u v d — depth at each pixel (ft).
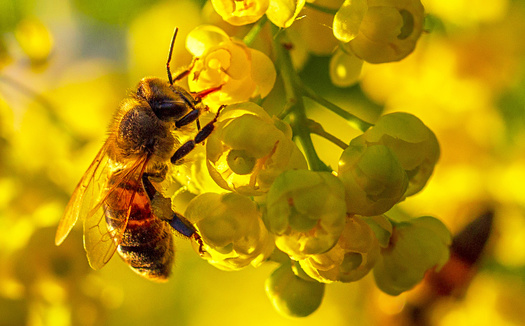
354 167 0.35
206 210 0.35
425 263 0.37
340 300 0.48
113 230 0.40
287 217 0.34
